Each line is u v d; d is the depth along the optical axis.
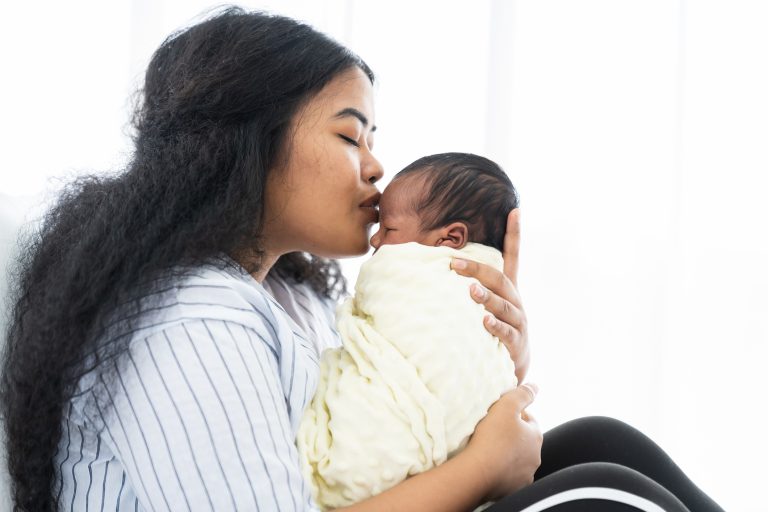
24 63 1.88
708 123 1.97
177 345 0.78
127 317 0.79
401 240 1.14
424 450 0.86
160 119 0.95
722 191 1.97
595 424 1.18
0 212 1.00
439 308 0.93
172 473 0.76
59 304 0.82
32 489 0.85
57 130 1.89
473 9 1.97
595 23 1.96
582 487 0.83
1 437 0.88
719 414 1.97
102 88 1.91
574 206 1.97
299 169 0.98
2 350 0.91
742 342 1.96
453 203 1.13
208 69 0.95
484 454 0.88
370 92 1.06
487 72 1.96
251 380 0.80
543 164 1.98
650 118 1.96
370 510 0.80
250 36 0.97
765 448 1.96
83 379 0.80
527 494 0.84
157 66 1.02
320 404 0.92
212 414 0.77
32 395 0.82
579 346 1.98
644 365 1.96
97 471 0.84
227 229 0.89
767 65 1.95
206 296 0.82
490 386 0.94
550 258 1.98
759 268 1.96
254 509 0.76
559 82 1.97
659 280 1.95
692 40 1.97
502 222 1.16
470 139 1.97
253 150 0.94
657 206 1.96
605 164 1.97
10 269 0.96
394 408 0.86
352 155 1.01
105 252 0.83
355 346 0.93
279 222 1.00
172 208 0.87
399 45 1.98
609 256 1.97
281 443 0.80
